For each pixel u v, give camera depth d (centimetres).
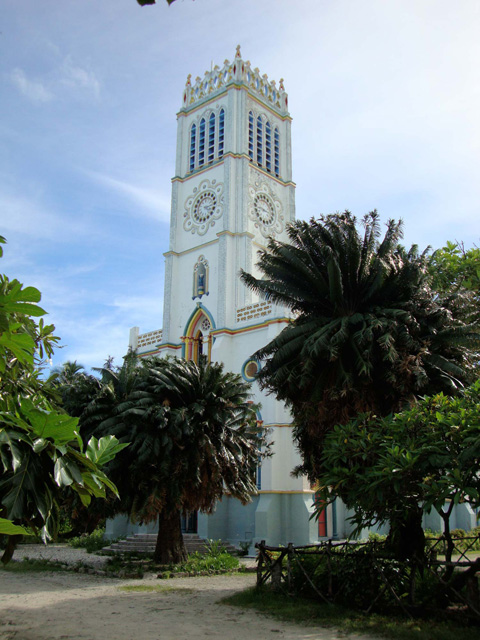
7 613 1589
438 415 1455
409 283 2186
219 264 4462
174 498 2370
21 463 831
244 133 4856
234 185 4694
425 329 2120
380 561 1612
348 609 1580
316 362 2102
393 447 1505
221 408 2561
